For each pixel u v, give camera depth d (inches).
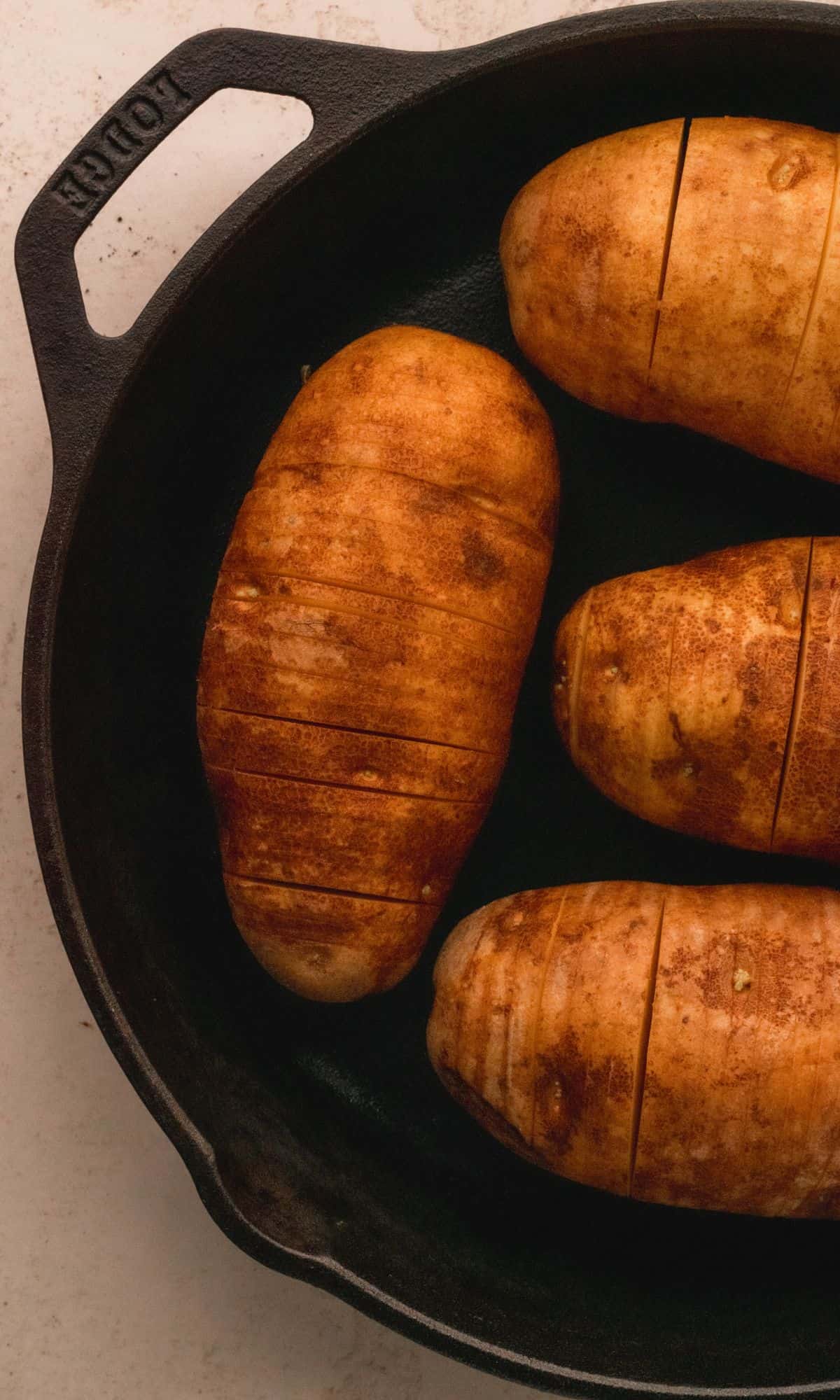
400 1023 17.5
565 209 15.7
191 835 17.6
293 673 15.3
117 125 15.2
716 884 16.8
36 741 15.3
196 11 17.9
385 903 15.8
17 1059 17.9
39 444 17.9
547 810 17.3
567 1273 17.0
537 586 16.0
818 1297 16.8
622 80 16.1
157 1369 17.8
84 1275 17.9
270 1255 15.2
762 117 16.6
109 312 17.8
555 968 15.5
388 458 15.4
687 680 15.4
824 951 15.3
